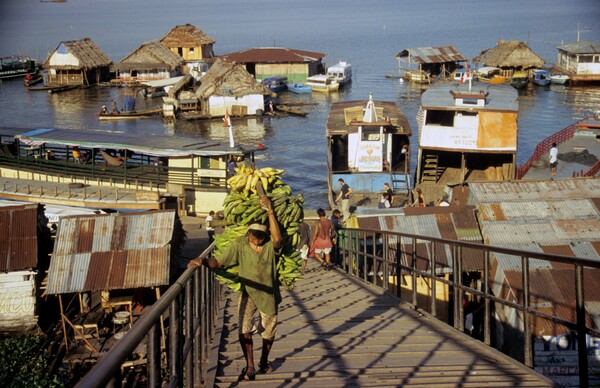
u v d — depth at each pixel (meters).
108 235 22.47
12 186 33.03
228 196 6.53
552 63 104.56
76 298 23.98
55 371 19.69
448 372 6.88
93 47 98.38
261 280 6.29
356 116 40.31
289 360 7.46
